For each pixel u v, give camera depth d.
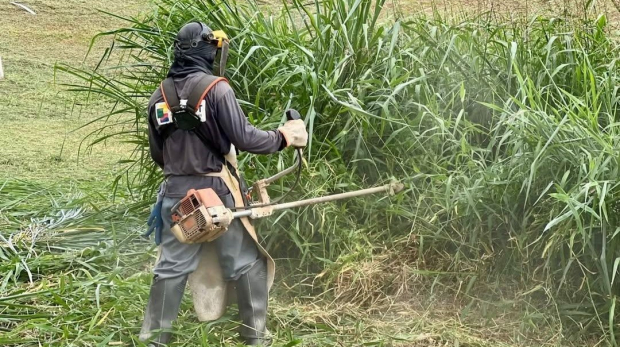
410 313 7.41
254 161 8.05
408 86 8.26
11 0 19.88
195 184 6.52
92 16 19.20
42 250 8.66
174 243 6.60
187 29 6.55
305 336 6.99
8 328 7.12
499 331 7.18
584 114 7.22
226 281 6.72
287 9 8.66
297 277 7.89
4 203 9.77
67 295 7.54
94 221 9.10
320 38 8.31
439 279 7.64
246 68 8.41
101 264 8.31
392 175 8.04
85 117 14.39
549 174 7.33
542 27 8.71
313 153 8.13
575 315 7.17
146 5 19.70
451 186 7.77
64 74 16.38
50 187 10.40
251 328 6.70
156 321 6.54
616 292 7.07
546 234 7.33
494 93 8.02
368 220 8.01
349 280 7.64
